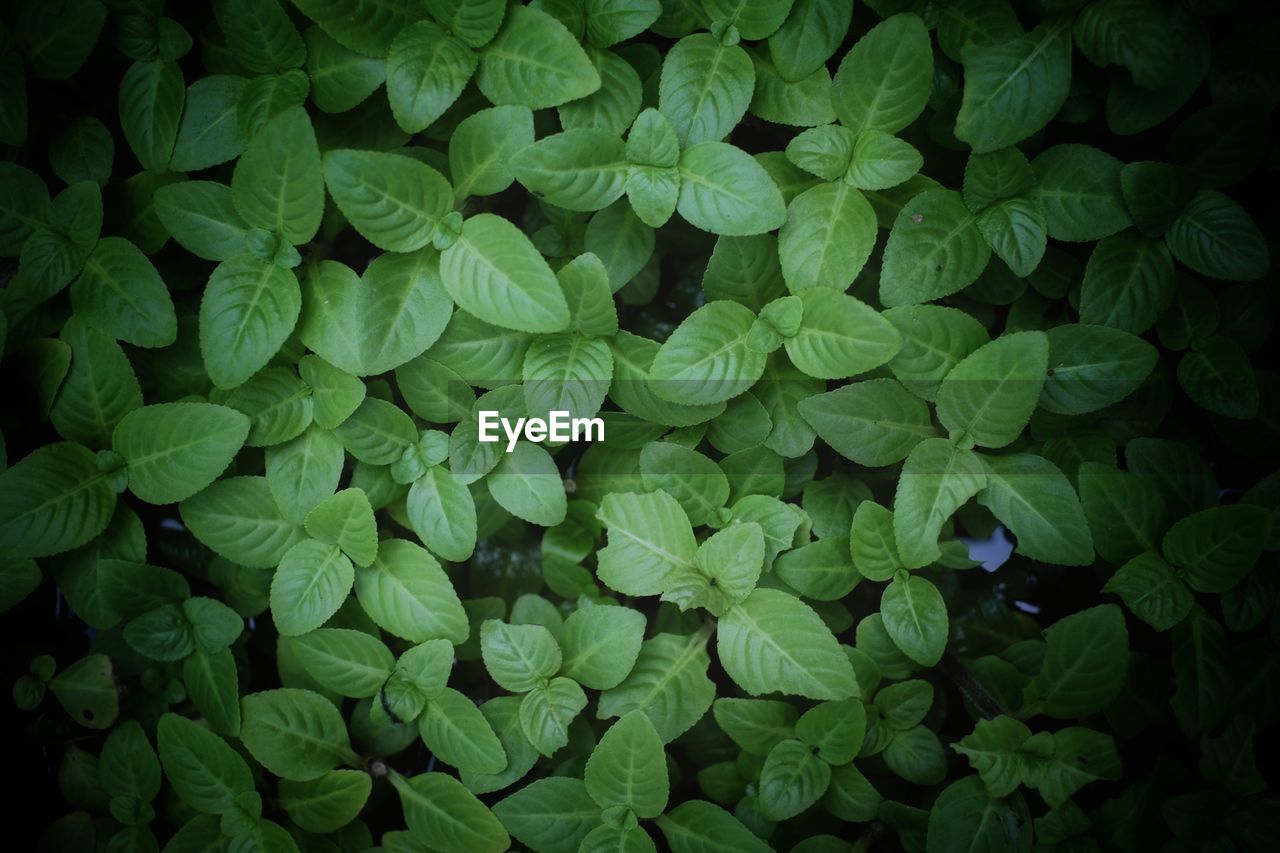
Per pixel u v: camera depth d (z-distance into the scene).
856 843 0.64
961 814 0.62
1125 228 0.61
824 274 0.61
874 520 0.62
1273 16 0.61
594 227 0.63
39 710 0.67
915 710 0.63
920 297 0.61
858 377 0.64
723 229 0.61
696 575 0.62
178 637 0.64
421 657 0.63
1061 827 0.62
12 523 0.62
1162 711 0.64
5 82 0.62
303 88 0.62
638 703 0.63
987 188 0.61
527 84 0.61
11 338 0.63
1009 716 0.63
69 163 0.64
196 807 0.64
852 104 0.61
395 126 0.63
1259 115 0.60
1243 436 0.64
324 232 0.65
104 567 0.63
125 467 0.63
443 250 0.61
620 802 0.62
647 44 0.63
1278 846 0.62
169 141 0.62
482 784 0.64
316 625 0.63
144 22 0.62
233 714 0.64
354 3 0.60
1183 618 0.62
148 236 0.64
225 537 0.63
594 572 0.67
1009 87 0.60
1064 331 0.61
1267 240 0.64
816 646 0.62
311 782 0.64
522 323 0.60
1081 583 0.67
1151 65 0.60
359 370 0.61
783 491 0.65
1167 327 0.63
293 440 0.63
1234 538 0.61
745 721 0.64
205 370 0.64
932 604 0.62
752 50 0.62
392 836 0.65
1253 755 0.63
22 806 0.69
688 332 0.62
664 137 0.60
